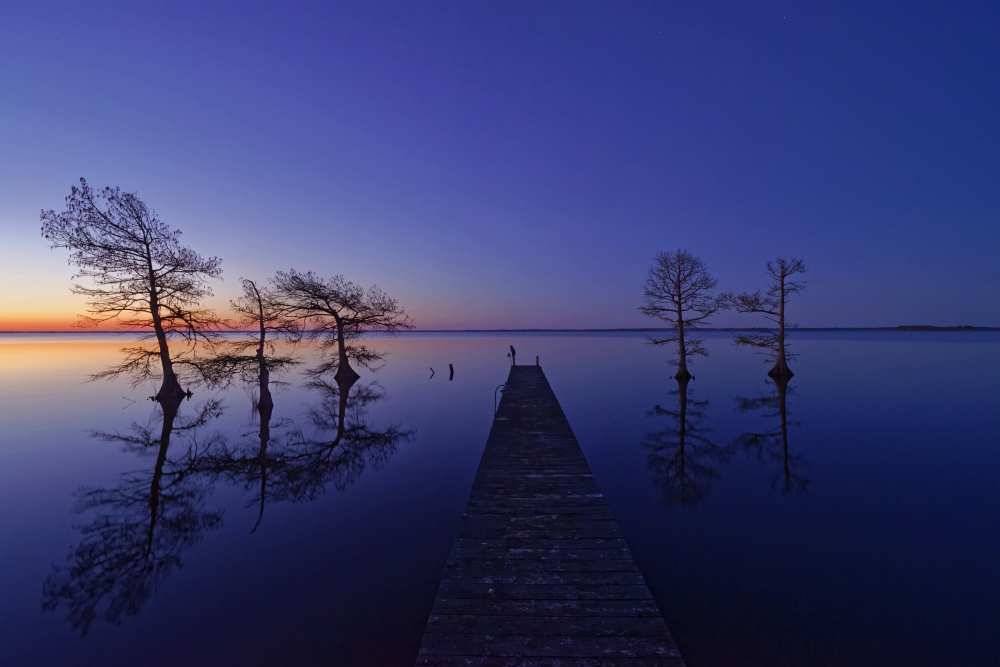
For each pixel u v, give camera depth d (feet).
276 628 20.49
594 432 56.49
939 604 21.84
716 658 18.35
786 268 94.02
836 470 41.63
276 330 84.64
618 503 34.81
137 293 70.38
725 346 232.53
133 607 22.21
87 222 65.16
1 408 72.33
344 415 68.18
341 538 29.60
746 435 54.03
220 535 29.99
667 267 94.02
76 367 133.28
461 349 253.44
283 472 43.34
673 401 75.82
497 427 45.73
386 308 95.96
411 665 18.11
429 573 25.20
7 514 33.83
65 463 45.85
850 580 23.95
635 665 13.44
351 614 21.57
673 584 23.73
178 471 43.57
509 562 19.21
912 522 31.01
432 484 40.09
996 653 18.49
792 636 19.58
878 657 18.31
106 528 31.12
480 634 14.70
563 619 15.43
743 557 26.45
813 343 275.39
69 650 19.30
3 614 21.76
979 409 66.13
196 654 18.94
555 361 159.63
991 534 29.07
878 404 70.18
